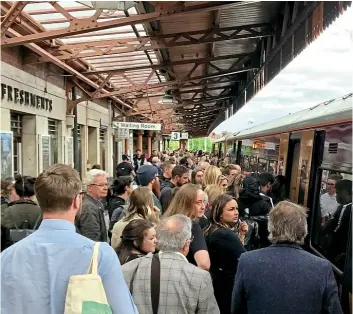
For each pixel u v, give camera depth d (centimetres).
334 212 436
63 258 169
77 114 1226
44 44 791
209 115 3052
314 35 577
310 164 546
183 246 258
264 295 247
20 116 851
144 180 558
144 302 238
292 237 256
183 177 632
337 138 457
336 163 453
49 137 927
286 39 740
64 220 179
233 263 353
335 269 403
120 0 525
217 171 579
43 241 172
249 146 1302
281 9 795
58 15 709
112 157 1758
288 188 715
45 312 164
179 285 240
